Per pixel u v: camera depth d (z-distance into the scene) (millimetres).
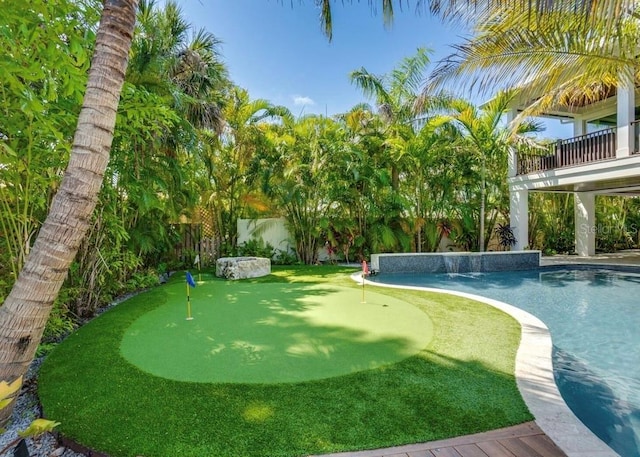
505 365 3473
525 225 12648
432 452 2217
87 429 2525
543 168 11930
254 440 2357
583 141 10594
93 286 6113
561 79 5676
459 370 3352
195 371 3355
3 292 4273
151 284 8273
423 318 5148
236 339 4242
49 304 2404
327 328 4652
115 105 2455
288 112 12516
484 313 5438
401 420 2553
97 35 2434
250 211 12742
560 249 15102
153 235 8539
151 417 2635
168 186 7988
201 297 6703
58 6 3285
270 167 11766
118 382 3162
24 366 2408
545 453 2189
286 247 13211
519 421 2531
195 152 8203
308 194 12266
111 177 6172
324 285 8062
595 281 9328
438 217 13156
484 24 5148
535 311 6305
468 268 10883
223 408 2725
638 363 3984
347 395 2889
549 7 3732
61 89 3832
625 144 9242
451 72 5910
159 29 7496
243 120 11555
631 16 4688
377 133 12211
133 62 6289
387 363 3504
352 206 12828
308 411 2672
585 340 4758
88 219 2445
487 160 12703
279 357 3674
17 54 3086
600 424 2826
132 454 2260
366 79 11977
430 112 11438
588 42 4844
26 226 4266
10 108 3520
